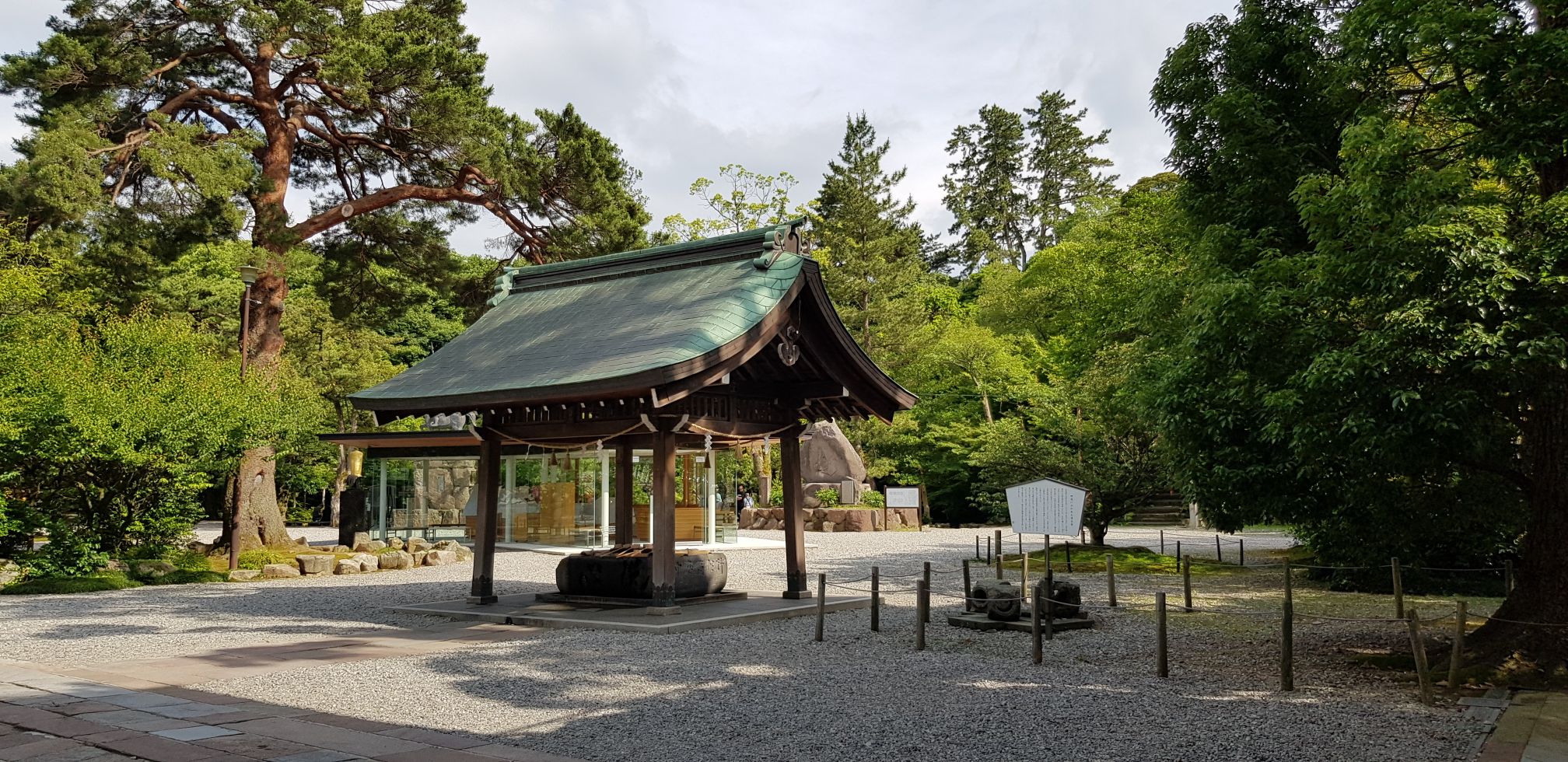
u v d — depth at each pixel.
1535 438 9.01
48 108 21.80
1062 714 7.56
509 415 14.34
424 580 19.92
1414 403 7.37
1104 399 22.77
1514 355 7.05
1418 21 7.89
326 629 12.70
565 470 29.25
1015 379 40.50
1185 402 9.91
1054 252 39.25
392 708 7.80
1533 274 7.29
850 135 55.91
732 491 29.25
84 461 18.84
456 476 32.06
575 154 25.41
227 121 23.98
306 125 25.34
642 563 13.91
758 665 9.84
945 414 44.09
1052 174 74.00
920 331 44.84
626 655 10.42
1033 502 15.16
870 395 14.60
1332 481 9.72
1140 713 7.58
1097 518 24.30
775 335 12.91
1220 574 19.98
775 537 32.53
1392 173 7.97
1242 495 10.04
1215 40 10.55
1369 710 7.63
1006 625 12.23
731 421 13.54
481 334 15.48
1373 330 7.83
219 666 9.82
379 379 39.66
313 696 8.30
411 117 23.94
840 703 8.00
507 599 15.12
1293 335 8.38
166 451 19.23
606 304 14.83
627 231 26.50
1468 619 13.22
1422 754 6.30
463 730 7.08
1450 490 10.42
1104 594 16.45
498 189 25.55
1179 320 13.85
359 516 27.70
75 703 7.95
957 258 73.75
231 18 22.19
